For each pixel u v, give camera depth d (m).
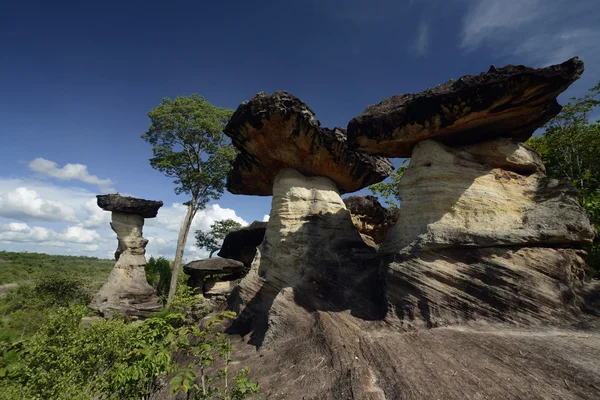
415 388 4.59
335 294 9.00
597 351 4.78
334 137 10.97
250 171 13.44
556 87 6.39
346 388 5.02
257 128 10.59
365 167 12.36
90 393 5.66
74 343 6.26
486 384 4.42
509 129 7.95
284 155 11.62
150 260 35.16
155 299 24.77
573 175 16.97
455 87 7.19
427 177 8.06
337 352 6.27
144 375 5.29
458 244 6.96
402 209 8.48
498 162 7.98
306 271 9.91
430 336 5.92
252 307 11.12
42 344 6.25
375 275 9.23
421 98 7.58
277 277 10.81
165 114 27.64
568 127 17.92
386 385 4.88
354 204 18.03
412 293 7.02
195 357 8.61
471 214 7.41
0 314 28.73
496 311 6.16
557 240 6.57
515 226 6.99
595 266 10.10
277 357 7.33
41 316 20.53
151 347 5.53
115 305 22.72
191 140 28.84
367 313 7.90
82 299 29.22
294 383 5.83
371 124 8.51
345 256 10.41
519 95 6.62
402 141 8.55
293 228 11.28
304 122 10.30
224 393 5.51
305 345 7.21
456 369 4.85
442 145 8.29
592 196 11.42
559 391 4.10
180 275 32.12
